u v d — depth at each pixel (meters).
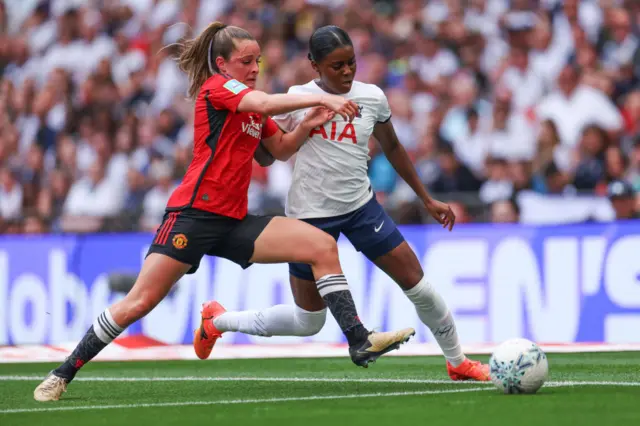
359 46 25.06
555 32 23.84
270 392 10.42
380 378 11.87
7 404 9.80
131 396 10.39
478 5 25.14
